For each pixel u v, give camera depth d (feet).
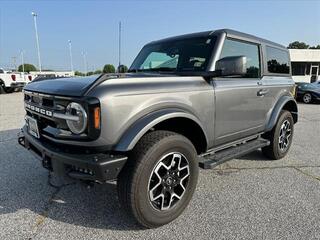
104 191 11.71
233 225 9.34
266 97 14.20
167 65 12.50
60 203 10.73
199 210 10.30
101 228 9.15
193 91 10.01
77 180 8.59
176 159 9.38
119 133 8.12
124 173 8.41
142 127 8.26
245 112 12.72
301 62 112.47
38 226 9.22
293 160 16.20
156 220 9.00
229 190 11.99
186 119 9.75
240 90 12.15
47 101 9.03
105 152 8.19
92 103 7.62
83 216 9.84
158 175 8.88
